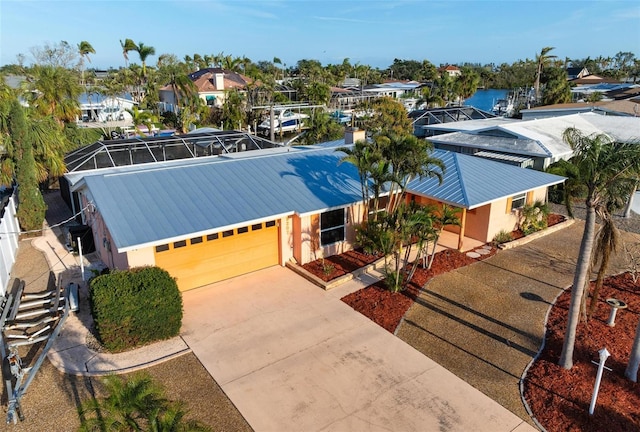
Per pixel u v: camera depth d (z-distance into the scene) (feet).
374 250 51.08
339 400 30.71
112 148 75.25
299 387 32.07
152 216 44.37
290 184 55.26
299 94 231.09
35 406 30.07
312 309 42.96
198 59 372.17
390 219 46.91
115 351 35.99
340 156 66.59
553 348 36.14
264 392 31.55
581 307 38.70
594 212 29.66
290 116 167.73
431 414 29.32
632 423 27.96
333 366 34.37
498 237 59.98
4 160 64.08
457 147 99.19
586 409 29.19
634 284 47.67
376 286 47.50
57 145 70.54
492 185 59.67
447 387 31.94
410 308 42.88
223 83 221.46
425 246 52.06
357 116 182.09
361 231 51.83
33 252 58.49
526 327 39.52
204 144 82.64
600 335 37.65
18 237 62.23
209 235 47.03
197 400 30.78
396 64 512.22
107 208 44.55
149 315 36.19
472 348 36.55
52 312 41.32
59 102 109.70
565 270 51.49
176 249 45.42
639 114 128.36
